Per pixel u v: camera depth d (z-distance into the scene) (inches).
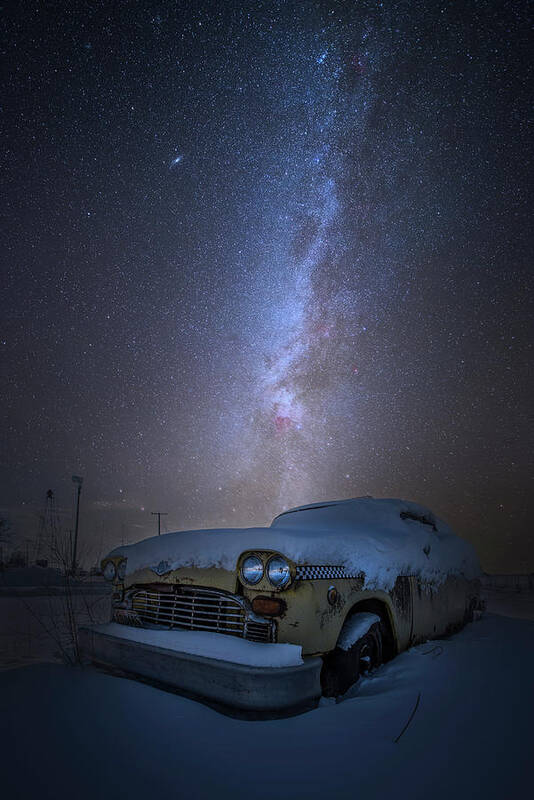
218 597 113.0
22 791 63.7
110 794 64.0
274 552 107.0
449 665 117.3
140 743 79.0
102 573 136.9
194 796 64.5
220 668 94.5
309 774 70.9
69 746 76.5
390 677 114.0
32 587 534.3
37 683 101.9
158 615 122.1
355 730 85.7
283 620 105.1
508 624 177.5
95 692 98.6
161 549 124.7
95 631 122.2
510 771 70.7
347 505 166.1
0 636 213.5
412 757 75.6
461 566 177.3
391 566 131.9
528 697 97.6
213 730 85.7
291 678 92.7
